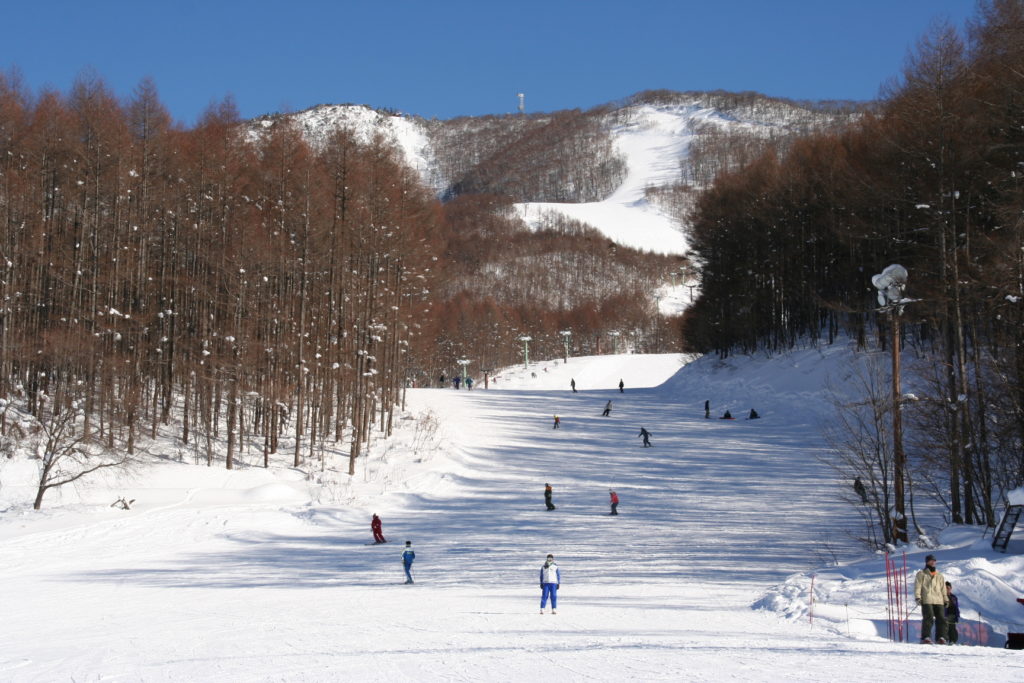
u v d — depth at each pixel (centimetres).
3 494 3181
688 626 1443
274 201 4272
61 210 4266
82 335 3744
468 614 1675
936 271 2659
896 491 2127
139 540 2775
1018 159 2445
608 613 1627
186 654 1323
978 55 2512
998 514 2383
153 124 4144
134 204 4081
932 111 2512
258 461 4125
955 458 2300
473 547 2658
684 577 2038
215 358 4025
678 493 3456
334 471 4094
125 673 1176
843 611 1502
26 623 1680
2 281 3800
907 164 2747
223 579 2248
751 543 2439
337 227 4197
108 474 3509
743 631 1375
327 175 4406
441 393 7862
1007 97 2409
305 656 1264
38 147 4022
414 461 4325
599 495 3547
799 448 4309
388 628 1530
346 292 4378
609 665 1069
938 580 1308
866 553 2169
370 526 3111
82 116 4028
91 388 3647
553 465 4378
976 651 1114
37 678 1161
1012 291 2203
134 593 2050
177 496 3394
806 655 1094
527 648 1265
